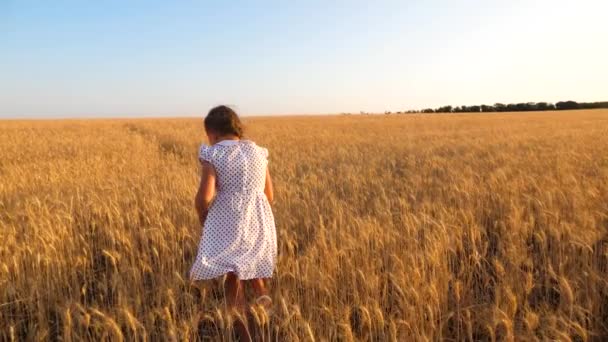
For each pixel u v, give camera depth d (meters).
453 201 6.66
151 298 4.01
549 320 3.10
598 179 7.50
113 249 4.72
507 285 3.57
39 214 5.59
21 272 4.16
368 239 4.36
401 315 3.34
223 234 3.55
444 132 24.06
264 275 3.64
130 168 11.07
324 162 12.29
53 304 3.97
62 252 4.65
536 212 5.87
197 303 3.99
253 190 3.63
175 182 8.26
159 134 23.39
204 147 3.54
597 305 3.48
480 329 3.53
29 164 11.77
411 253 4.00
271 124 36.50
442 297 3.58
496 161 10.83
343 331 3.15
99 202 6.46
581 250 4.31
